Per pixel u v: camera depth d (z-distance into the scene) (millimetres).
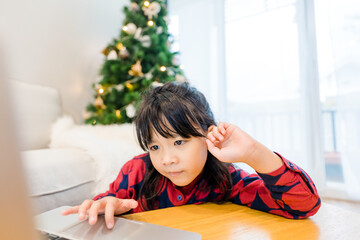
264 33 2268
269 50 2240
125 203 497
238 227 441
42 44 2197
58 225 407
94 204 456
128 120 2010
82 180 1142
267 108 2254
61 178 1066
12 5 1994
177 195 722
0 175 162
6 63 162
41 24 2193
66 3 2398
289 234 406
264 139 2268
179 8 2768
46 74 2217
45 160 1057
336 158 2080
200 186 714
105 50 2285
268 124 2252
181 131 543
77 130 1464
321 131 2000
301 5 2055
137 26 2262
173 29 2803
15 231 166
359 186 1877
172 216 511
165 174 576
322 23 1995
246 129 2371
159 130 548
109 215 431
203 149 576
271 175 504
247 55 2361
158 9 2238
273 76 2219
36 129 1577
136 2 2312
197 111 596
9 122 164
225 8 2494
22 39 2049
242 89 2389
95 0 2662
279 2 2189
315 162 2018
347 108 1899
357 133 1872
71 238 357
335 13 1934
